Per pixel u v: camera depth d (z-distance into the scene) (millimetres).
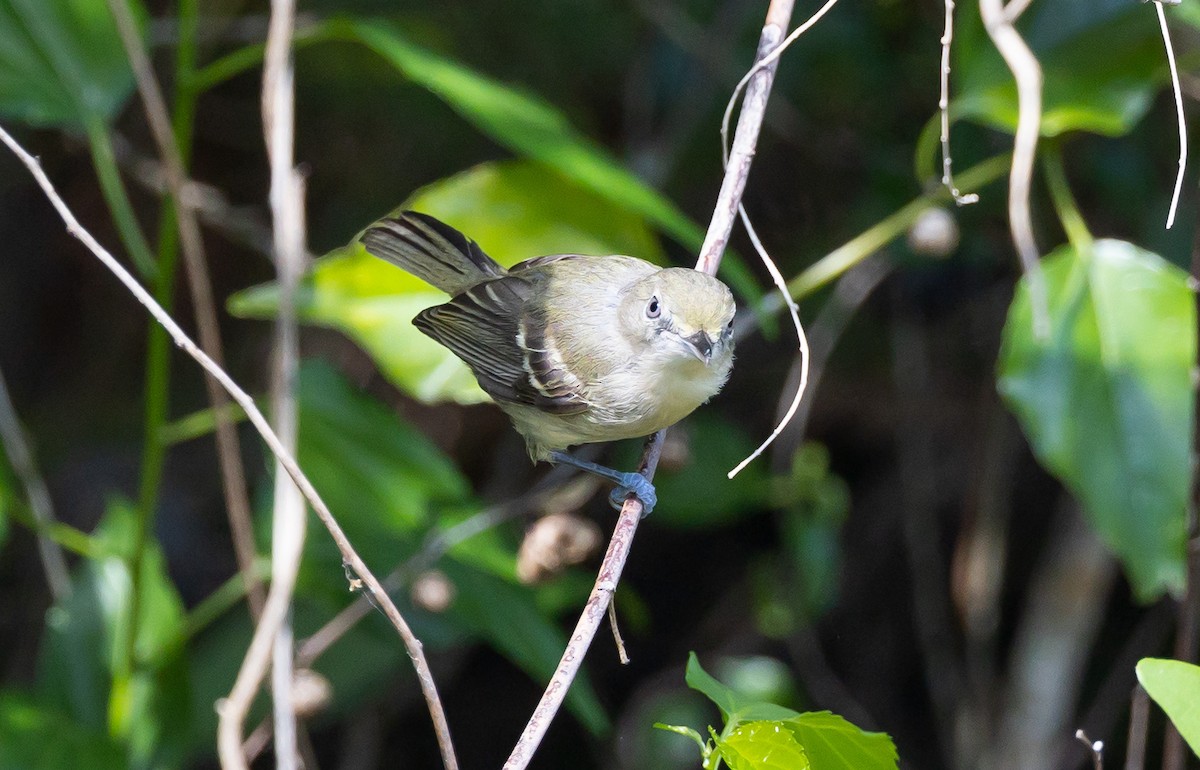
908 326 12766
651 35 12477
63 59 7996
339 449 8742
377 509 8773
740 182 6977
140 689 8648
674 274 7320
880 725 13375
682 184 12781
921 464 12930
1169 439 7535
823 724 4953
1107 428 7590
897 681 13539
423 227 8297
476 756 14195
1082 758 11984
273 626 7031
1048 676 12086
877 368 13172
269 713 9195
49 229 13828
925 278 12633
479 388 8641
